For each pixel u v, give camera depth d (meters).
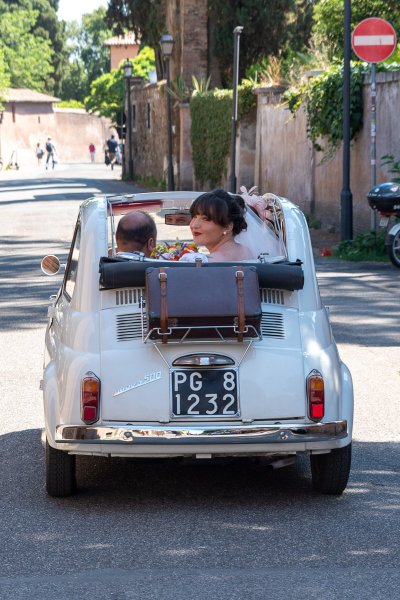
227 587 5.02
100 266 6.24
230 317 5.96
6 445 7.83
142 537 5.78
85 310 6.29
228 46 44.16
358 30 19.08
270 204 7.55
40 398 9.23
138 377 6.00
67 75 152.12
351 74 21.75
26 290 15.42
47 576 5.20
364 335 11.70
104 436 5.96
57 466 6.36
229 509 6.30
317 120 22.95
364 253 18.70
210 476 7.05
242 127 34.12
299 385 6.07
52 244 22.66
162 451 5.97
